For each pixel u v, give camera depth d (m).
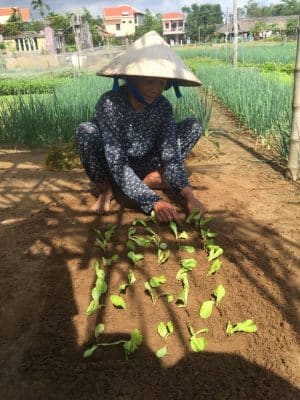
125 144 2.79
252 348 1.73
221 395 1.52
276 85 7.09
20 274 2.25
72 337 1.81
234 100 7.37
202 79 13.24
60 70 25.48
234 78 9.45
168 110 2.78
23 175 3.88
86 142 2.76
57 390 1.57
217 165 4.07
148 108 2.69
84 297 2.06
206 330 1.78
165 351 1.69
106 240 2.51
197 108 5.72
